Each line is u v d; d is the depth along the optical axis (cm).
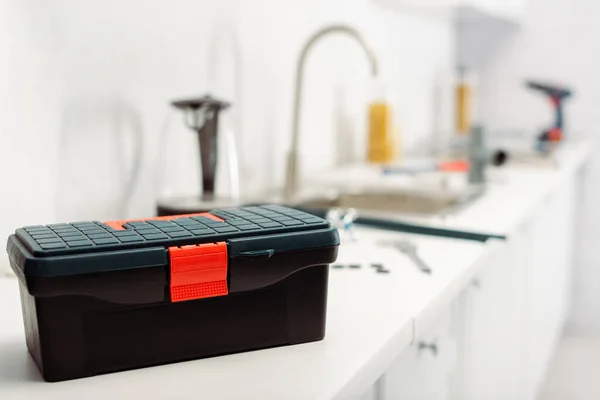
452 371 134
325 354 77
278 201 174
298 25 203
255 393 67
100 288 68
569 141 320
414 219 153
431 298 97
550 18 338
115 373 71
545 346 259
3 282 106
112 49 131
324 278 80
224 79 168
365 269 113
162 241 71
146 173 143
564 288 305
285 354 77
